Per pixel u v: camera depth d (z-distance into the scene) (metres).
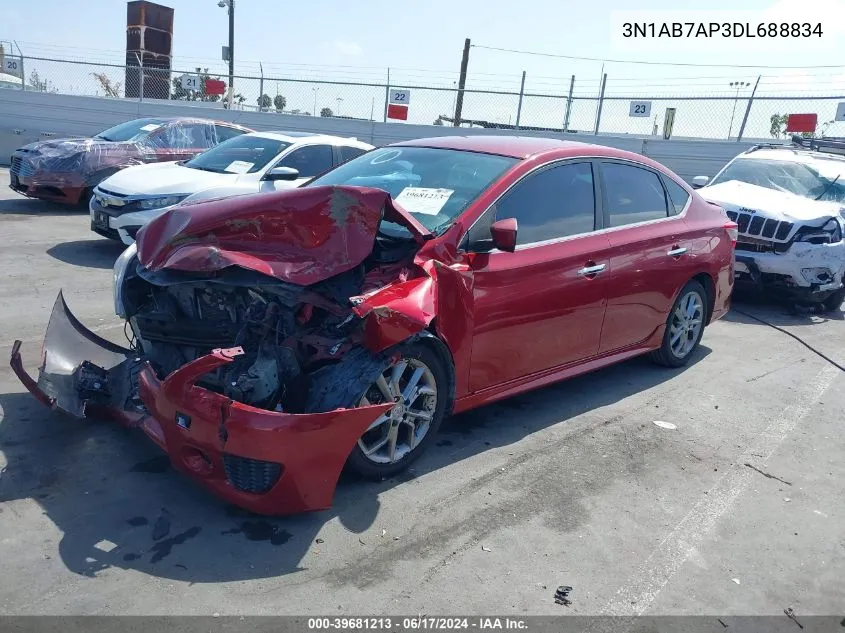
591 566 3.38
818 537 3.78
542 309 4.57
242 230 3.64
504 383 4.52
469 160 4.79
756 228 8.42
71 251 9.16
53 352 4.43
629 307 5.34
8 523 3.35
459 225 4.17
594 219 5.05
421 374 3.97
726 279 6.46
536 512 3.80
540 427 4.88
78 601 2.88
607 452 4.56
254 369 3.43
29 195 11.70
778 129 17.53
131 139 12.26
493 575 3.25
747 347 7.21
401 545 3.42
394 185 4.71
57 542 3.24
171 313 4.02
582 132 19.77
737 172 10.45
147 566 3.13
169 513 3.54
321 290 3.70
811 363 6.77
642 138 18.94
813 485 4.34
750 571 3.45
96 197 8.77
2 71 21.66
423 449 4.12
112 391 4.23
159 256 3.65
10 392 4.74
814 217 8.33
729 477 4.36
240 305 3.77
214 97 23.81
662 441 4.79
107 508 3.54
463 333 4.10
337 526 3.53
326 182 5.06
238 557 3.24
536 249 4.54
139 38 24.47
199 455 3.47
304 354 3.70
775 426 5.19
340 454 3.42
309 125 21.48
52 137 19.81
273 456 3.24
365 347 3.63
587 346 5.09
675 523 3.81
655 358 6.18
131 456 4.05
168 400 3.39
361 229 3.73
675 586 3.29
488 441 4.59
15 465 3.86
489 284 4.21
